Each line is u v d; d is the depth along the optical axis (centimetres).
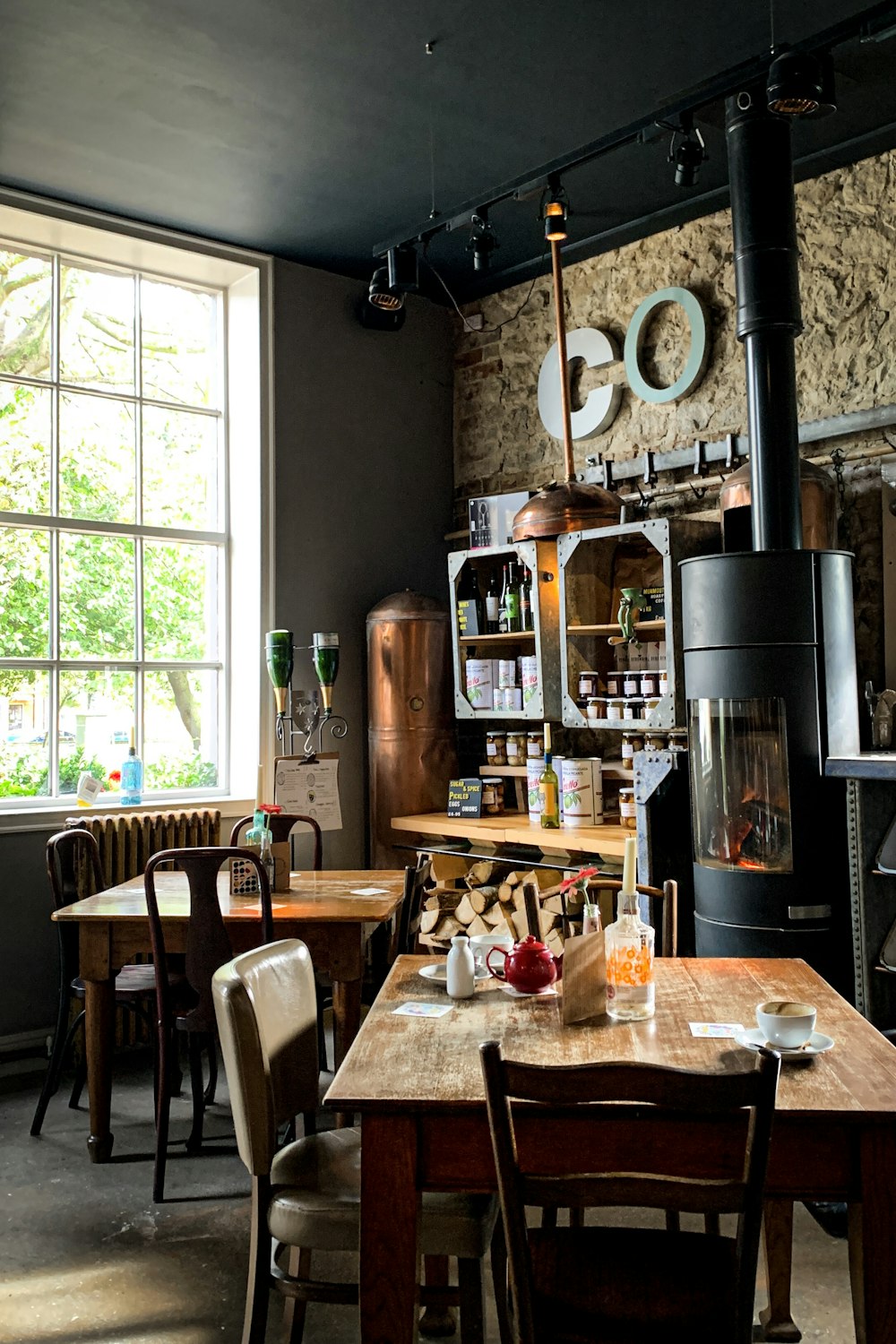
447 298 593
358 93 393
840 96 388
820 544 395
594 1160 180
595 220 494
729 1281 179
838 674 354
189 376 538
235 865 377
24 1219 313
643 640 462
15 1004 459
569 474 484
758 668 348
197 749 532
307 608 542
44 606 490
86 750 498
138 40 360
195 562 536
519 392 568
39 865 467
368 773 559
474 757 568
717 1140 178
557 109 405
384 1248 182
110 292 515
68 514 498
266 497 530
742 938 352
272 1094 227
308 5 342
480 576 527
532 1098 166
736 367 473
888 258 428
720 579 355
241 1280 279
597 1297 177
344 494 557
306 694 530
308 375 546
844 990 347
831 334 444
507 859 474
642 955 223
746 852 352
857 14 305
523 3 341
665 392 491
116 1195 329
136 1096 416
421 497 588
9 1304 267
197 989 336
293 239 519
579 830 457
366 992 513
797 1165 177
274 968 238
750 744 352
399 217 496
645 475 493
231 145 430
